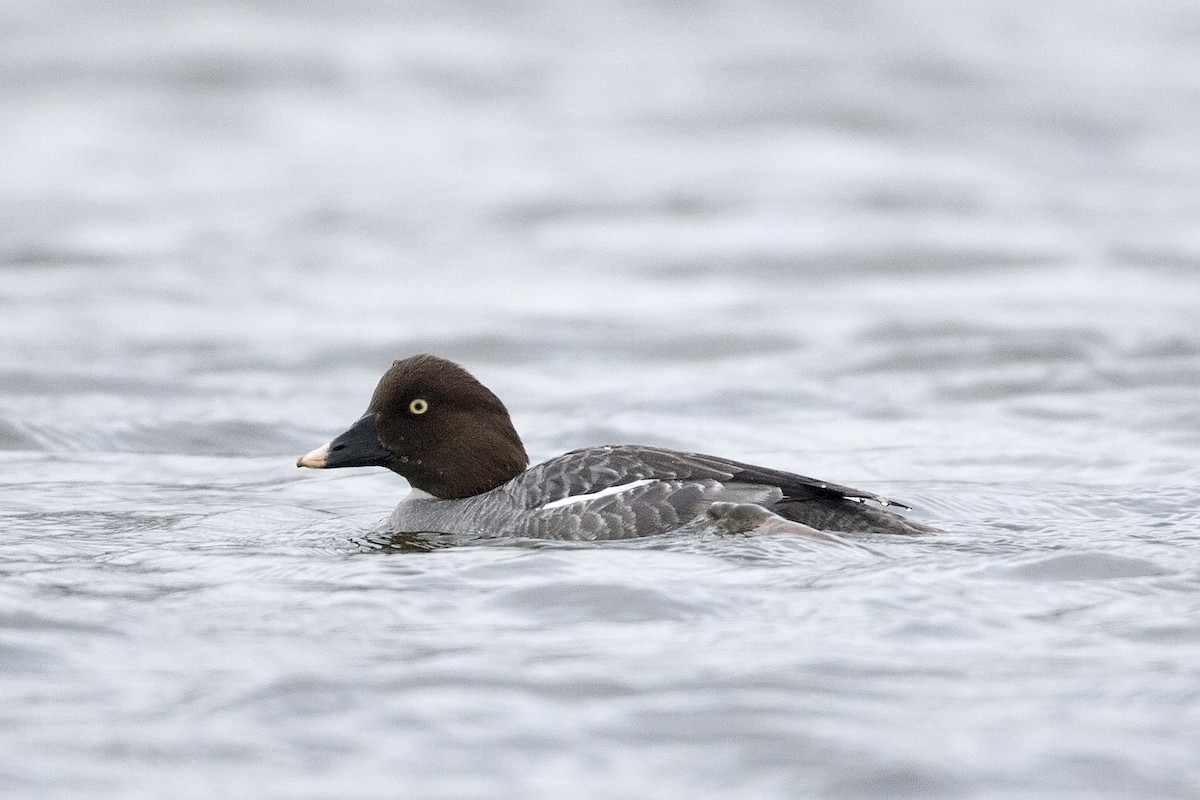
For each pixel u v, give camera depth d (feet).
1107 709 25.04
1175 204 100.48
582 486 36.22
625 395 58.13
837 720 24.66
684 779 22.94
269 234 91.50
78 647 28.35
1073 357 62.59
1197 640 28.02
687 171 109.60
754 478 35.63
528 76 140.36
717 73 140.26
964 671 26.68
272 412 55.62
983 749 23.65
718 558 32.99
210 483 46.19
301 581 32.76
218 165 112.27
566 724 24.63
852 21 159.94
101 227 92.68
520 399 58.18
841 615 29.58
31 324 69.62
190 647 28.37
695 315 72.13
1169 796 22.34
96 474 47.21
